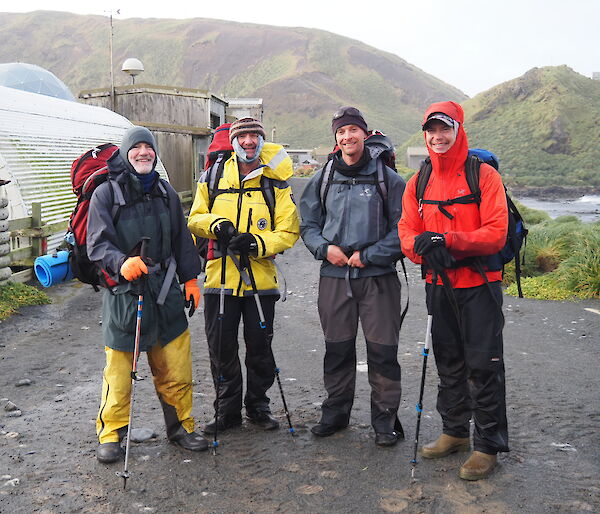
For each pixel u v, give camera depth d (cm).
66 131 1574
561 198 12875
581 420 479
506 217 368
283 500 356
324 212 445
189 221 430
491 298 376
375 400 434
